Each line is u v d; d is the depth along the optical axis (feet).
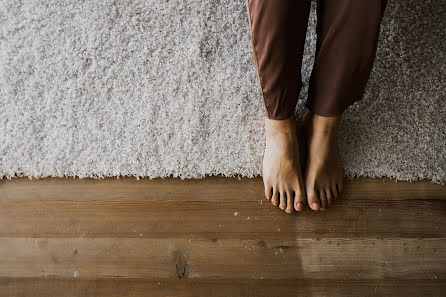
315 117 2.87
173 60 3.39
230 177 3.21
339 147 3.19
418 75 3.26
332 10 2.14
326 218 3.12
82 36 3.46
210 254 3.10
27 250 3.17
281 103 2.59
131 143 3.28
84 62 3.42
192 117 3.29
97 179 3.26
